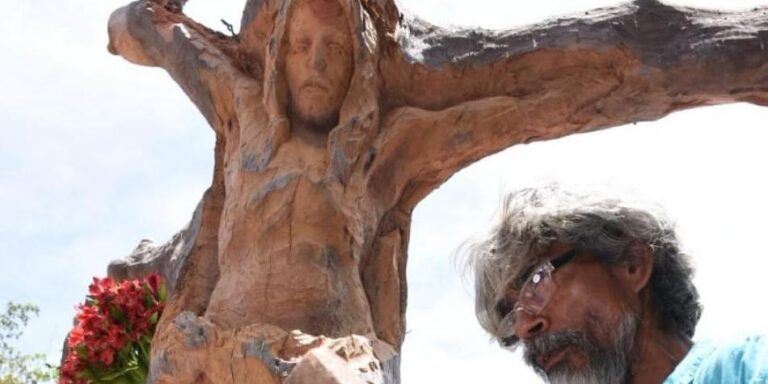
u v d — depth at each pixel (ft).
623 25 8.27
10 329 16.65
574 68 8.32
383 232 8.21
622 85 8.26
